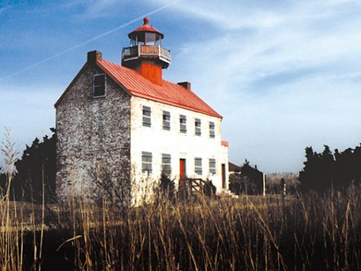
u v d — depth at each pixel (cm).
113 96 2381
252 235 685
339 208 769
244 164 3322
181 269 635
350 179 1063
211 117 3189
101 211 795
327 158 1156
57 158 2502
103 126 2389
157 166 2508
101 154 2373
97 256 675
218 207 793
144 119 2431
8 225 667
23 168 2356
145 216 730
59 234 722
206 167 3048
